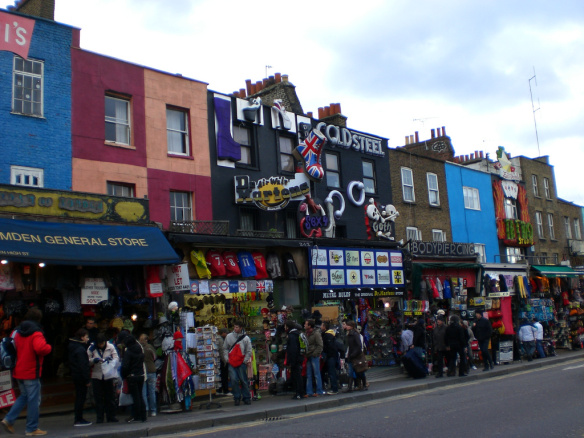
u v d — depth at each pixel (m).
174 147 17.28
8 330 11.53
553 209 37.78
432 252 22.19
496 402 11.10
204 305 15.08
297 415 11.26
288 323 13.86
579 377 14.68
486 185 30.83
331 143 21.88
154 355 11.71
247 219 18.83
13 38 14.06
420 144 33.34
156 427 9.66
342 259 18.92
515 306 23.19
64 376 13.42
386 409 11.14
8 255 10.17
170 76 17.33
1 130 13.70
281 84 23.83
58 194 11.97
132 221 13.15
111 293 12.69
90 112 15.37
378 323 19.86
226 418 10.63
